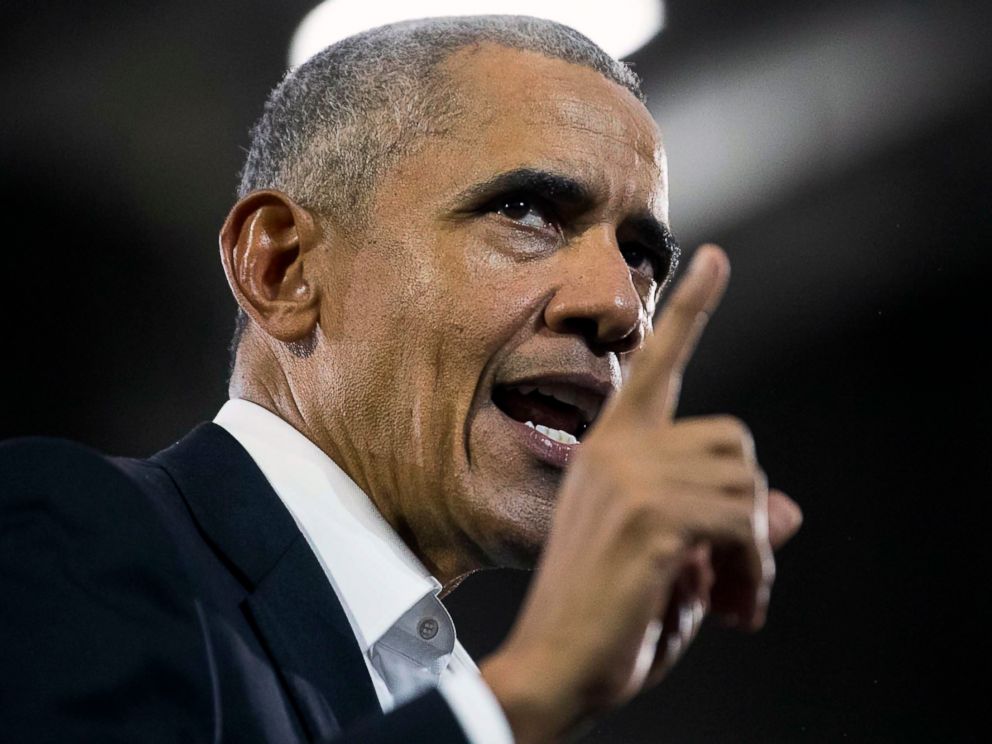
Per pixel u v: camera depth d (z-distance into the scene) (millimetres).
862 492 16438
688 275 4180
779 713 16234
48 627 4414
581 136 6688
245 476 5941
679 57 14516
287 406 6820
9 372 15805
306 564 5656
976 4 13906
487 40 6969
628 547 3902
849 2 13992
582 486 4062
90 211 15430
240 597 5410
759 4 14008
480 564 6730
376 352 6559
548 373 6398
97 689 4289
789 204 15742
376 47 7113
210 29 13711
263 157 7336
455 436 6438
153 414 16234
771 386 16594
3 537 4648
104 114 14555
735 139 15219
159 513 4859
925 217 15594
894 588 16281
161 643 4461
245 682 5039
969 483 16156
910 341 16281
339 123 6957
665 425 4117
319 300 6805
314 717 5164
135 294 15898
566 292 6430
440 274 6516
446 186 6621
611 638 3855
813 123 15055
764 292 16281
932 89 14688
